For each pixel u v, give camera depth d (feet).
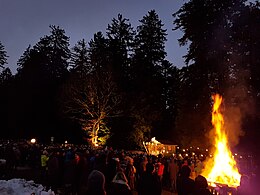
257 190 32.81
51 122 198.29
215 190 50.67
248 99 121.90
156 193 28.71
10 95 211.00
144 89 189.67
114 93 159.53
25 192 44.86
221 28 137.49
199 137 133.69
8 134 207.72
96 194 19.01
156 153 166.61
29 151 93.81
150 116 180.65
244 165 95.40
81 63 199.62
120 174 22.68
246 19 131.54
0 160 86.63
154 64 202.28
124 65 200.23
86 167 53.93
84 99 158.10
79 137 190.19
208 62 137.08
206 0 144.36
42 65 224.74
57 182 59.98
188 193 26.17
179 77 149.28
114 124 173.58
